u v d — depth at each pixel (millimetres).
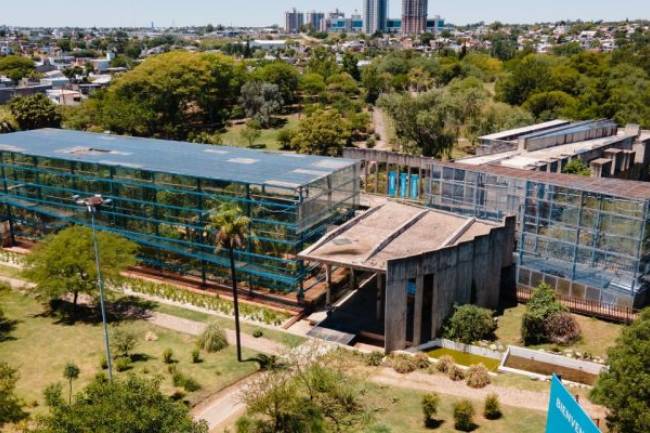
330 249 59156
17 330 57656
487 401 41562
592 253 59781
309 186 63094
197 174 67000
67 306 63156
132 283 68812
